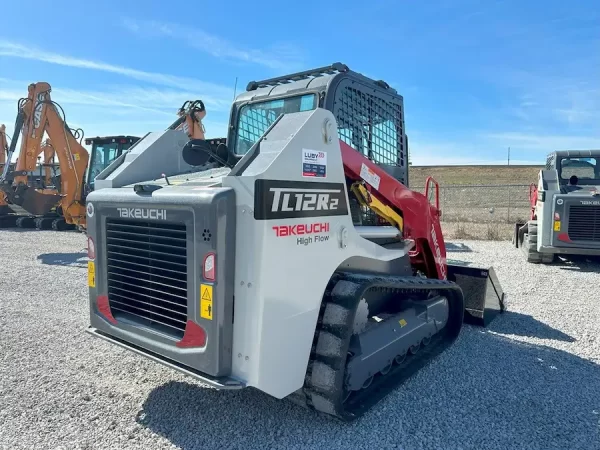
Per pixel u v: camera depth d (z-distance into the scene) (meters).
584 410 3.21
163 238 2.83
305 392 2.95
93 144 12.98
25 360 4.07
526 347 4.43
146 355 2.93
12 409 3.21
